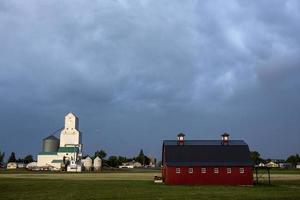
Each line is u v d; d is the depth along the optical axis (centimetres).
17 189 6334
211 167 8819
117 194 5419
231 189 6675
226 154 9131
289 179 10175
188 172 8788
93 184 7725
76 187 6825
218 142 9788
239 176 8744
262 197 5062
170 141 9781
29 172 16325
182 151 9219
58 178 10475
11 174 13662
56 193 5562
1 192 5747
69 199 4725
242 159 8950
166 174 8794
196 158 9000
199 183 8738
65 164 19825
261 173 14362
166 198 4894
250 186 7719
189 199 4784
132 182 8681
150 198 4875
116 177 11444
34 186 7038
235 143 9712
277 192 5953
